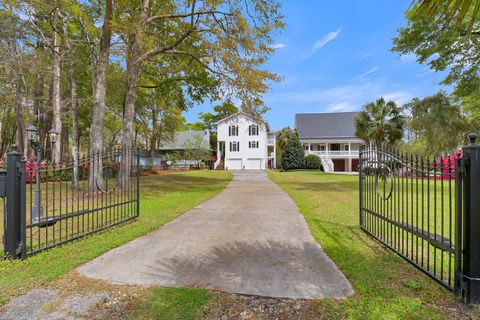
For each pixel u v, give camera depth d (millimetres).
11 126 29641
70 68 17125
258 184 15508
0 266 3305
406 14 9898
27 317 2336
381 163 4570
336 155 36281
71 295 2688
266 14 11016
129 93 11742
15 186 3521
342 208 7527
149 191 11859
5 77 13359
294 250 4008
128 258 3709
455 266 2543
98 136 10188
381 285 2822
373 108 23141
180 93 17016
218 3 10734
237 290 2752
